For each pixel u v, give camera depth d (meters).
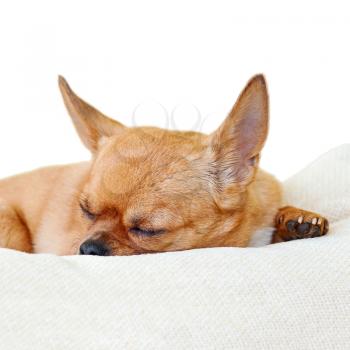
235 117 0.60
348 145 0.73
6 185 0.71
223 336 0.52
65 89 0.64
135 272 0.53
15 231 0.68
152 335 0.51
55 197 0.67
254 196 0.63
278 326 0.52
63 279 0.53
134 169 0.59
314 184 0.70
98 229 0.59
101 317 0.52
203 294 0.52
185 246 0.60
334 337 0.53
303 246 0.56
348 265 0.55
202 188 0.60
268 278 0.53
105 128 0.65
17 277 0.52
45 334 0.51
